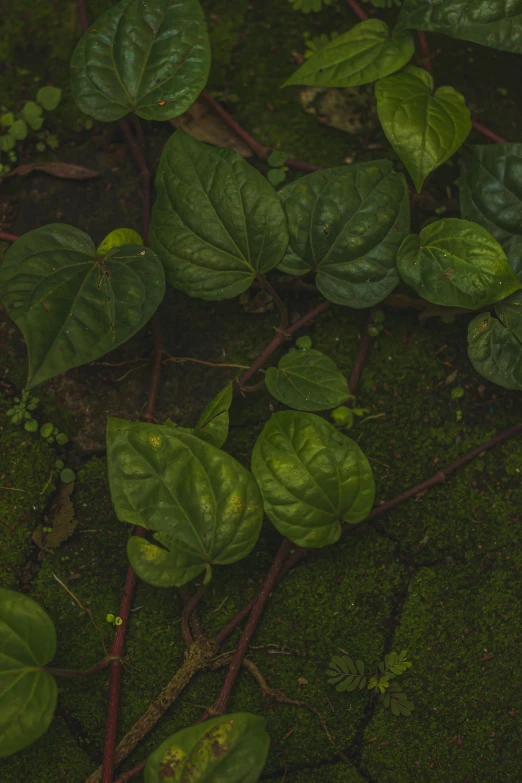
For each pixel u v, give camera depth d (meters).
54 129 1.12
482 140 1.12
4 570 1.05
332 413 1.07
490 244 1.04
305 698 1.04
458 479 1.07
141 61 1.06
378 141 1.12
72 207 1.10
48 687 0.98
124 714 1.03
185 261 1.04
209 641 1.03
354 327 1.09
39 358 1.00
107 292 1.02
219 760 0.95
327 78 1.06
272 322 1.09
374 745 1.04
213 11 1.14
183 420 1.08
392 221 1.05
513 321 1.05
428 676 1.05
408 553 1.07
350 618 1.05
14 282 1.02
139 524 1.00
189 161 1.04
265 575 1.06
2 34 1.13
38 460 1.07
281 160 1.11
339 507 1.02
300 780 1.03
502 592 1.06
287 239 1.04
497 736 1.04
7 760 1.02
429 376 1.09
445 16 1.06
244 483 1.00
